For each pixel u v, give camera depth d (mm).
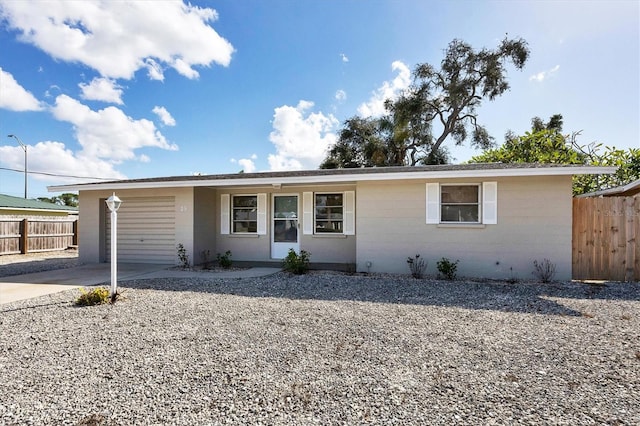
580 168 7176
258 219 11102
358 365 3182
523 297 6000
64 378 2930
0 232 13914
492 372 3016
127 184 10273
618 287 6730
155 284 7289
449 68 21516
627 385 2750
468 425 2211
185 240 10328
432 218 8461
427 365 3174
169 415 2350
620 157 12070
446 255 8383
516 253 7926
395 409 2416
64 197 40594
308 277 8070
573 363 3199
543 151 14203
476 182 8227
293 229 10906
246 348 3623
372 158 23594
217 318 4758
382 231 8797
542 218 7773
